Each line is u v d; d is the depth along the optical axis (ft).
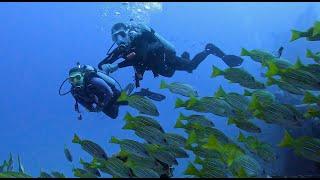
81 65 28.19
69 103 277.64
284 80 17.04
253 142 18.15
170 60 29.86
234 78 20.18
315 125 31.58
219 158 17.24
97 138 135.74
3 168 28.07
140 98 19.72
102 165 19.44
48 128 204.54
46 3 387.96
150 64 29.04
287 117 16.99
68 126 206.90
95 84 26.99
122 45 28.27
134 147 19.10
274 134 38.27
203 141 18.19
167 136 19.22
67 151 24.12
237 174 15.55
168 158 18.75
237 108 19.56
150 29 28.99
